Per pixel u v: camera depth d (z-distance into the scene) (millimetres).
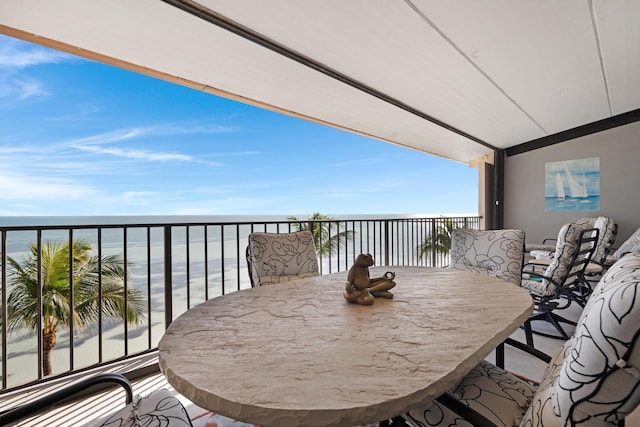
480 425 833
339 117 4074
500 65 3012
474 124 4605
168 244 2240
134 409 995
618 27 2586
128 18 1969
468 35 2506
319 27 2264
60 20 1932
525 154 5828
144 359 2117
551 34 2607
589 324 608
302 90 3213
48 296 5379
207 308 1208
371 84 3199
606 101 4230
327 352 834
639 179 4652
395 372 733
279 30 2258
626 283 591
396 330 979
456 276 1775
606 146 4910
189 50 2391
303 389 670
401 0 2072
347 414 613
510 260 2148
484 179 5934
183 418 956
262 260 1998
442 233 6078
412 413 1025
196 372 739
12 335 5422
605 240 3797
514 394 1043
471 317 1094
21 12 1840
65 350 6320
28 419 1624
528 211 5801
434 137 5078
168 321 2227
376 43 2510
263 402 631
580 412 604
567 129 5246
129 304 6090
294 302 1284
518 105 4043
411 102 3697
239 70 2752
